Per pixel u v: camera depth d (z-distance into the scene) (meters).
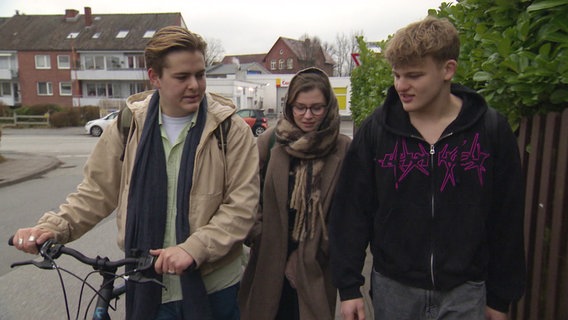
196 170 1.77
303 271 2.24
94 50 44.69
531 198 2.17
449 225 1.63
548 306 2.03
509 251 1.68
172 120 1.84
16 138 22.55
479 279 1.67
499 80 2.15
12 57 46.00
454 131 1.61
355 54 10.36
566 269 1.91
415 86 1.59
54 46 45.19
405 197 1.68
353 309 1.83
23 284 4.26
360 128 1.84
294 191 2.28
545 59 1.86
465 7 2.61
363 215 1.84
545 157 2.03
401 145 1.69
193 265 1.63
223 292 1.91
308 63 72.94
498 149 1.62
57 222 1.77
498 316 1.75
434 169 1.63
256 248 2.42
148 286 1.73
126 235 1.75
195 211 1.77
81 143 19.83
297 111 2.27
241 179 1.85
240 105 36.22
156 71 1.73
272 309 2.32
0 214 7.19
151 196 1.75
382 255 1.78
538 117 2.10
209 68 63.62
